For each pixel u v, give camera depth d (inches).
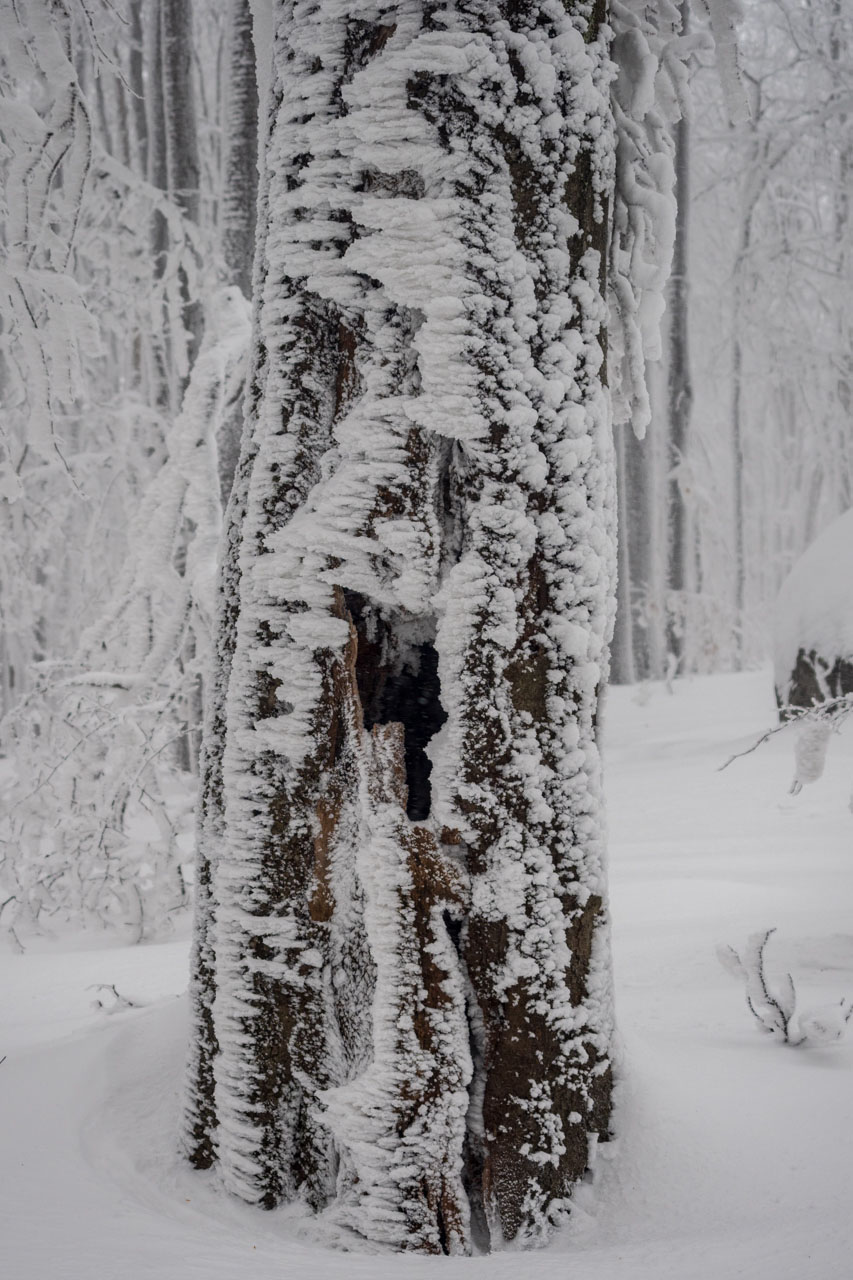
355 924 114.3
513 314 111.9
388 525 111.5
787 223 1058.1
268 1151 110.2
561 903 110.2
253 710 116.0
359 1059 110.6
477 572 110.7
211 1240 93.9
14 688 781.9
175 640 287.4
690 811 382.0
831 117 940.0
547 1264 90.2
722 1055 138.3
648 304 136.2
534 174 113.3
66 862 298.0
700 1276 83.8
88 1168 109.1
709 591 1080.2
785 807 368.5
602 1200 106.8
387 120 112.0
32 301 196.1
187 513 273.3
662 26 143.4
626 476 800.9
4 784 311.9
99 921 299.9
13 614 568.7
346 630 114.0
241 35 399.9
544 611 112.0
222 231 407.5
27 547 518.9
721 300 1064.8
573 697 113.1
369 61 115.1
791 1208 98.3
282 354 118.2
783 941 212.5
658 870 296.8
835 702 189.8
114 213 505.7
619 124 129.7
